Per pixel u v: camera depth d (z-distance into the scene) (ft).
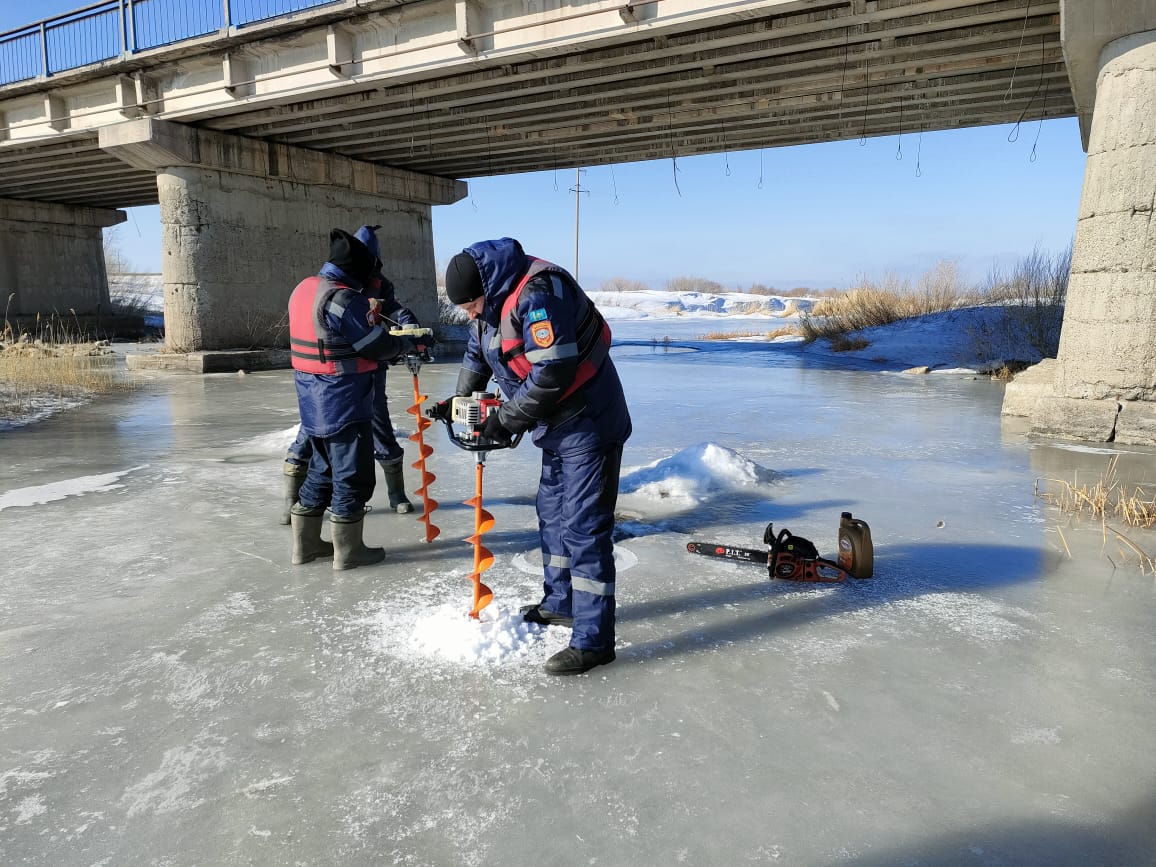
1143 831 6.34
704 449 19.39
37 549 14.03
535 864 5.97
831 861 5.99
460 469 20.93
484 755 7.48
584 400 8.98
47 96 55.06
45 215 89.45
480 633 9.93
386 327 12.50
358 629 10.47
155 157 51.31
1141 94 22.85
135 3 48.91
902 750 7.55
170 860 6.04
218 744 7.69
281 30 44.45
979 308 65.10
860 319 74.54
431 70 42.09
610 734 7.86
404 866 5.96
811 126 53.98
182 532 15.08
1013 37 34.94
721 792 6.88
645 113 49.88
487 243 8.92
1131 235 23.49
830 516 16.11
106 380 41.73
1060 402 25.29
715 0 33.88
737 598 11.57
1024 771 7.19
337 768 7.26
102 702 8.54
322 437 12.23
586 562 9.16
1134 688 8.79
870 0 32.68
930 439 25.22
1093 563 13.10
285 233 58.54
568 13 37.50
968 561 13.20
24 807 6.72
